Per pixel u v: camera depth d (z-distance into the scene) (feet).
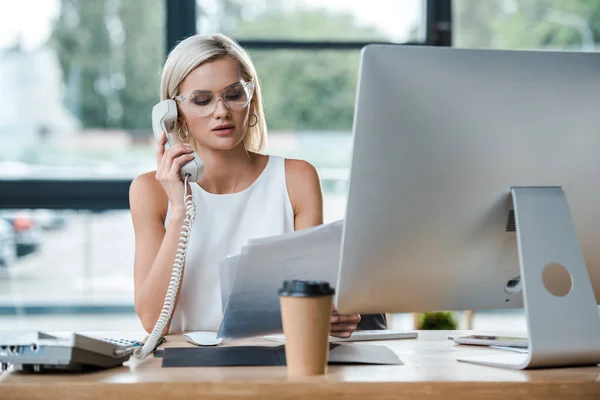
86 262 13.87
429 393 4.62
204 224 7.61
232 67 7.16
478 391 4.65
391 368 5.05
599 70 5.24
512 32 14.11
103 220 13.91
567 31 14.14
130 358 5.44
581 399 4.67
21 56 13.73
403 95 4.95
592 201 5.31
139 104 13.89
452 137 5.02
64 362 4.72
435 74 4.98
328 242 5.42
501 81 5.08
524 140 5.14
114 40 13.80
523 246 5.10
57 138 13.80
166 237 6.82
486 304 5.40
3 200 13.75
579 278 5.14
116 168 13.89
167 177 6.80
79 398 4.53
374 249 5.02
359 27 13.94
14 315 13.80
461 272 5.25
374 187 4.96
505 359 5.25
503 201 5.19
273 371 4.90
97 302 13.89
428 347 6.00
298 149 13.91
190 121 7.16
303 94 13.88
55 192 13.80
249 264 5.42
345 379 4.66
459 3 14.05
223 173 7.71
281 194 7.90
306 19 13.88
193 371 4.92
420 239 5.09
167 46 13.83
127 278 13.94
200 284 7.43
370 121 4.92
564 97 5.17
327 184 13.93
